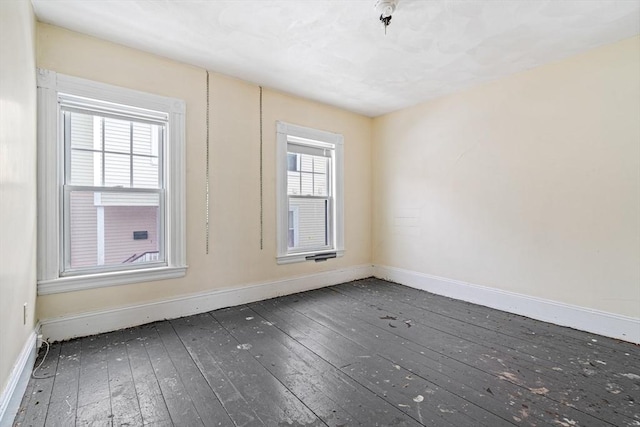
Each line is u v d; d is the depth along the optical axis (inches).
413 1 75.7
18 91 62.4
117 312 97.0
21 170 65.0
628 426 54.5
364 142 171.5
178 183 108.0
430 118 145.4
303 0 75.9
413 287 152.3
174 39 93.9
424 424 55.1
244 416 57.2
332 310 118.2
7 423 53.2
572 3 76.3
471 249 129.8
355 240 167.8
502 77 119.4
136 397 62.7
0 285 51.3
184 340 90.2
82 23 85.5
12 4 58.1
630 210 91.4
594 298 97.9
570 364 77.0
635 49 90.2
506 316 112.6
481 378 70.5
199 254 113.6
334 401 61.8
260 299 130.0
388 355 81.8
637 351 84.4
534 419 56.4
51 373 71.3
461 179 133.4
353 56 103.8
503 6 77.7
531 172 111.9
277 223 134.8
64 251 91.1
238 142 123.1
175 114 107.1
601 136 96.3
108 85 94.2
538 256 110.3
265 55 103.5
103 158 97.3
